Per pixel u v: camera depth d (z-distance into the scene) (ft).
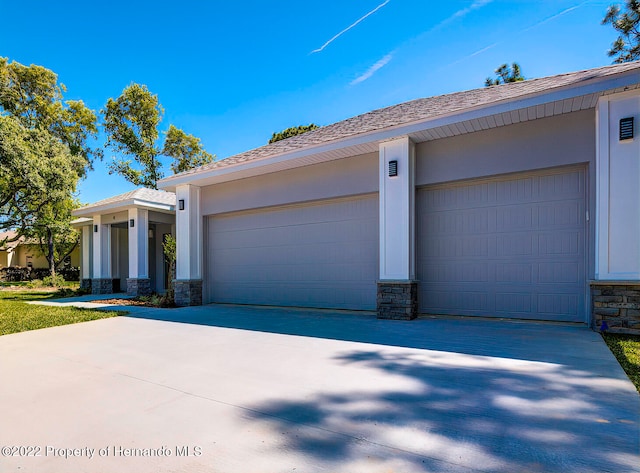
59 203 65.67
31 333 22.65
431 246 25.86
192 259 37.04
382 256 25.54
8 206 64.64
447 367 13.41
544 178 22.49
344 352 16.07
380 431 8.64
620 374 12.17
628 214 18.43
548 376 12.10
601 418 8.97
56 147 65.10
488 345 16.58
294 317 27.07
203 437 8.67
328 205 30.96
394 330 20.76
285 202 32.24
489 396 10.52
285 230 33.35
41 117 98.32
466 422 8.95
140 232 48.70
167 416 9.92
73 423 9.62
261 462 7.50
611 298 18.67
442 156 24.89
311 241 31.78
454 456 7.45
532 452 7.51
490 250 24.00
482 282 24.20
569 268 21.68
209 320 26.55
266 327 22.98
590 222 20.43
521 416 9.18
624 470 6.83
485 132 23.49
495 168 23.09
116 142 96.12
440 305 25.49
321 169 30.27
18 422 9.74
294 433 8.69
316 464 7.34
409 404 10.15
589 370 12.65
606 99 19.01
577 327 20.30
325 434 8.59
